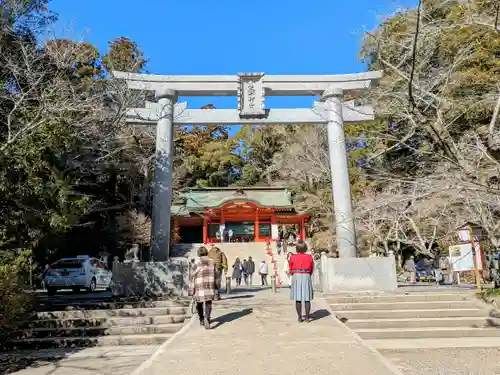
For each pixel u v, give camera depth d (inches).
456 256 608.4
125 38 959.0
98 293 610.5
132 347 319.3
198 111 564.4
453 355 267.0
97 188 1136.2
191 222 1423.5
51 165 370.9
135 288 478.6
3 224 343.9
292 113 572.1
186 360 217.0
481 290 449.4
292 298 315.3
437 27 419.8
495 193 294.0
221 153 1768.0
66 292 666.8
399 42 433.1
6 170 340.2
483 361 249.3
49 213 356.2
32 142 353.4
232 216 1387.8
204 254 310.5
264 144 1836.9
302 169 1286.9
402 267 976.3
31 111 404.2
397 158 700.0
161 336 334.3
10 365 273.1
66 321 361.4
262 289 581.6
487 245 671.8
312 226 1341.0
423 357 262.2
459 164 289.7
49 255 959.6
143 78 556.1
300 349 235.9
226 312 355.9
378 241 906.1
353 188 932.6
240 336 271.0
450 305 391.5
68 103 454.6
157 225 519.8
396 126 582.9
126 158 1059.3
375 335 327.6
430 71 490.6
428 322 351.6
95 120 532.7
